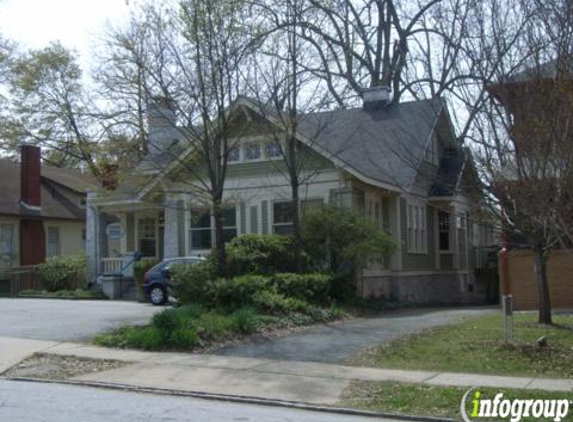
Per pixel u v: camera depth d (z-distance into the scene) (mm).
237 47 19000
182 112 18766
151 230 29000
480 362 12109
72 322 17609
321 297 19781
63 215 37875
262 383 10961
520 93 11273
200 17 18062
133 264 27328
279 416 8992
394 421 8883
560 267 20344
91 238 29094
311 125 24609
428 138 24094
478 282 32156
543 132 10297
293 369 11977
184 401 9914
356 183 23719
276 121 21031
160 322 14594
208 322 14906
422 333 15250
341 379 11133
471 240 31766
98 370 12070
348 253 20719
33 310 21000
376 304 22156
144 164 24297
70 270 29578
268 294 17703
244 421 8602
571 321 16250
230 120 20000
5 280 33625
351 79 30781
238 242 21078
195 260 23203
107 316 19031
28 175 35281
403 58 30859
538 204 10672
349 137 24688
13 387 10711
